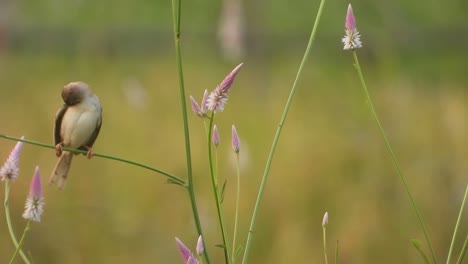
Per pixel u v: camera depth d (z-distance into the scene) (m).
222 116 14.97
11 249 10.29
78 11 31.47
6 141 12.61
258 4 21.12
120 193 11.38
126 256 10.42
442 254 10.51
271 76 20.38
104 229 10.73
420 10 32.78
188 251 4.30
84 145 5.89
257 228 10.84
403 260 10.48
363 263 10.39
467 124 13.30
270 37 22.95
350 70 23.44
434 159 12.23
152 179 11.80
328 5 32.16
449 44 26.83
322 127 14.43
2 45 24.94
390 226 10.80
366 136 13.21
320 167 12.09
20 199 10.70
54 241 10.48
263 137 13.63
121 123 14.05
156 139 13.48
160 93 16.80
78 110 5.80
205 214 10.92
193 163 12.42
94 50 23.59
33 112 14.16
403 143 12.80
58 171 5.79
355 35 4.75
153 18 31.84
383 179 11.74
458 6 33.34
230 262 4.51
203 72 20.58
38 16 30.34
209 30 24.59
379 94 14.62
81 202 11.10
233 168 11.74
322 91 18.81
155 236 10.75
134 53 24.36
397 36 25.50
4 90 18.11
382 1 26.09
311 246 10.59
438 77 25.17
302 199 11.27
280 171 11.96
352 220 10.91
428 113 14.02
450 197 11.30
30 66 23.14
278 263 10.40
